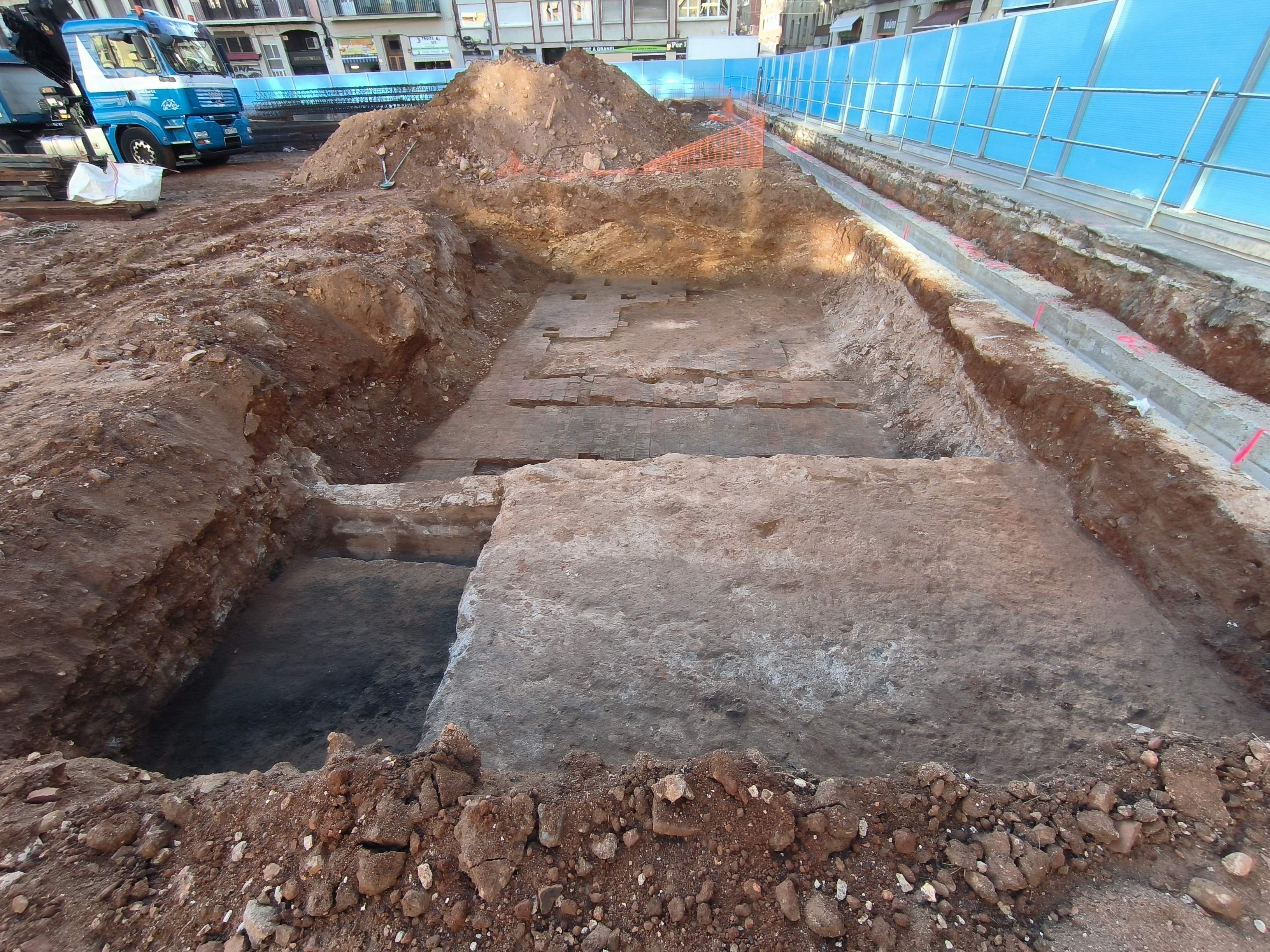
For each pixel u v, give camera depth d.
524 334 7.14
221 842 1.79
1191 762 2.05
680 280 8.76
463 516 3.86
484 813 1.75
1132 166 5.41
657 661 2.76
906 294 5.90
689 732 2.48
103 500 2.99
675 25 23.58
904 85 9.83
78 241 7.32
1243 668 2.64
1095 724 2.46
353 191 9.01
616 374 6.18
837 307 7.28
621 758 2.39
